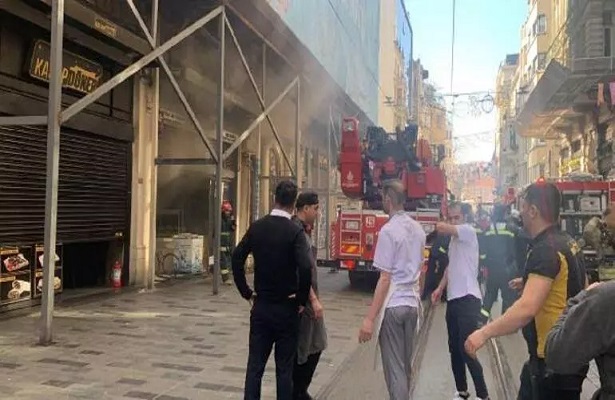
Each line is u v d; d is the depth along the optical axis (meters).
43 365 5.96
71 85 9.73
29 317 8.33
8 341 6.92
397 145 14.45
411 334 4.43
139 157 11.77
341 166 14.60
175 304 9.99
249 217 17.70
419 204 14.32
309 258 4.32
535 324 3.04
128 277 11.62
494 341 8.13
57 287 9.87
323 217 25.70
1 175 8.45
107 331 7.65
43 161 9.29
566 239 3.07
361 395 5.53
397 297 4.40
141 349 6.77
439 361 6.98
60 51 6.89
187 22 12.66
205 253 15.40
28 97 8.80
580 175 14.87
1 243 8.53
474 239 5.40
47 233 6.82
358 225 12.91
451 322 5.36
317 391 5.64
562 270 2.98
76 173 10.09
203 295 11.13
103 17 9.73
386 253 4.40
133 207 11.65
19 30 8.68
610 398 2.11
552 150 42.69
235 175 17.02
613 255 10.51
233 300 10.59
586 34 24.06
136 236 11.81
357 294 12.48
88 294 10.48
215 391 5.34
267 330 4.37
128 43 10.12
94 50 10.00
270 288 4.37
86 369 5.88
